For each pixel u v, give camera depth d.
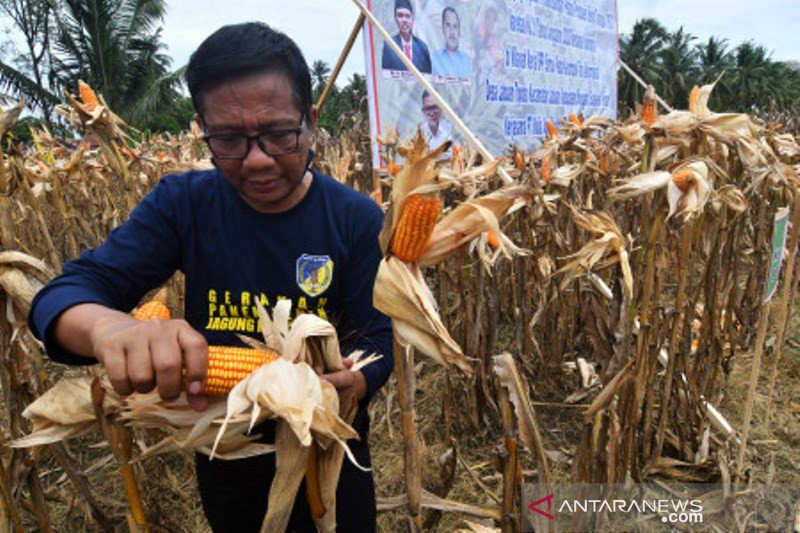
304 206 1.55
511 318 4.75
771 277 2.28
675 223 2.53
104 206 5.45
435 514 2.06
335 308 1.63
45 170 4.43
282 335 1.27
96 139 2.80
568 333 4.39
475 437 3.50
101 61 21.31
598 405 1.97
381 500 2.48
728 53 51.56
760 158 2.57
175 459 3.26
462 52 4.82
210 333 1.60
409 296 1.33
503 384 1.37
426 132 4.38
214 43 1.25
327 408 1.19
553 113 6.69
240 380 1.18
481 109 5.15
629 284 2.01
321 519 1.48
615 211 4.26
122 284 1.46
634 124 3.01
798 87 52.50
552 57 6.59
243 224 1.54
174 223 1.54
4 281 1.54
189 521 2.81
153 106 21.56
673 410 3.29
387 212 1.31
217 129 1.29
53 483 3.11
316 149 5.14
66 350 1.24
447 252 1.39
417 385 4.07
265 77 1.25
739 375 4.12
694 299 3.07
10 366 1.78
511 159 4.35
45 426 1.36
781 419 3.58
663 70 46.72
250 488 1.77
